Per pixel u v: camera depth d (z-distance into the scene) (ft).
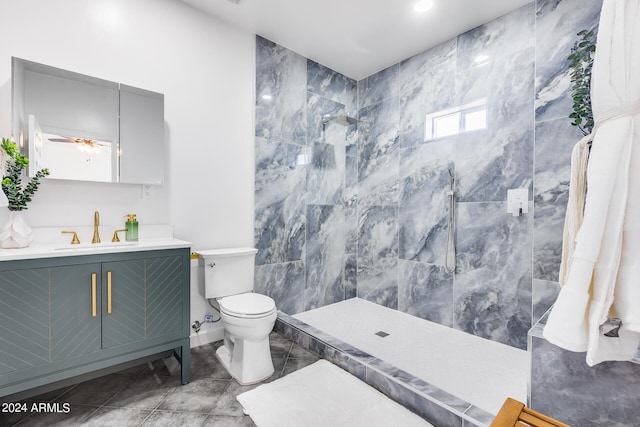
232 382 5.91
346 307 10.07
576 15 6.32
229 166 7.99
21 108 5.23
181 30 7.15
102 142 5.98
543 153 6.77
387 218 10.07
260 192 8.52
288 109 9.12
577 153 3.88
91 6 6.01
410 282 9.40
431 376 6.03
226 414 5.00
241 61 8.14
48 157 5.45
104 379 5.95
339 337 7.86
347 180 10.84
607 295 2.90
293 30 8.19
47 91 5.46
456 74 8.30
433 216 8.80
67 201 5.76
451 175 8.32
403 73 9.63
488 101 7.66
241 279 7.54
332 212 10.39
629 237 2.87
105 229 6.13
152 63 6.75
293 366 6.54
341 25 7.95
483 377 5.99
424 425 4.75
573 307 3.02
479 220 7.84
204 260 7.11
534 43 6.89
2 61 5.19
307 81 9.58
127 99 6.27
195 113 7.39
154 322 5.49
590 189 3.05
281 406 5.14
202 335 7.53
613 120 2.95
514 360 6.66
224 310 5.96
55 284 4.56
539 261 6.84
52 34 5.61
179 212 7.17
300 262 9.52
